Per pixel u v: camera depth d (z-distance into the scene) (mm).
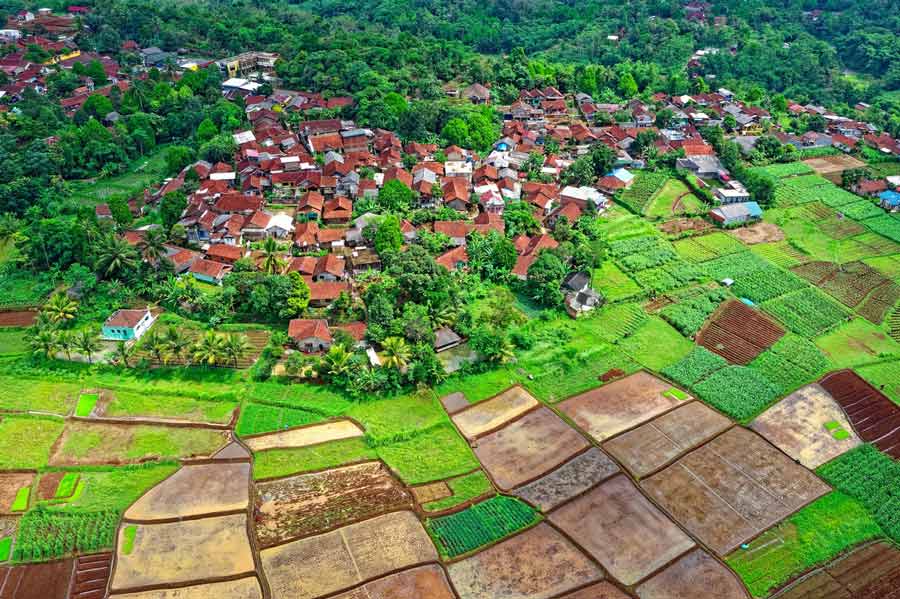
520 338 112500
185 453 90562
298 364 102375
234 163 165125
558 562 77312
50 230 123750
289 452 91062
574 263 132875
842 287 134125
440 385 103750
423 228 141625
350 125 185875
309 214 144375
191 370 104188
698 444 94250
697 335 118125
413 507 83438
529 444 93938
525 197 158625
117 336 110000
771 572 77188
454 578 75312
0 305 117188
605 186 167500
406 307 112625
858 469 90875
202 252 134375
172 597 72500
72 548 77438
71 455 89812
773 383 106500
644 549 79125
